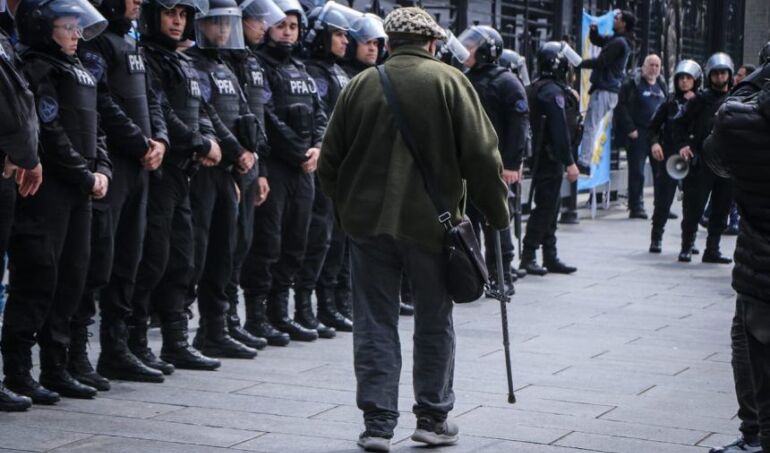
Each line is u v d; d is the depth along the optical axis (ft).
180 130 32.30
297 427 27.55
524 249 53.93
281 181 37.14
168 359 33.68
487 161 24.98
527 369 34.63
